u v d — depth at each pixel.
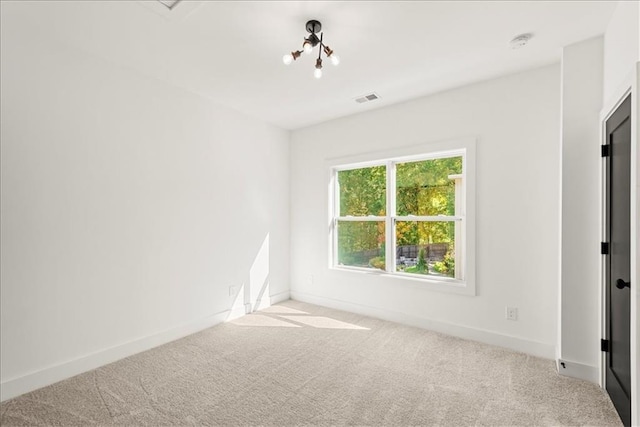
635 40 1.61
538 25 2.05
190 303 3.12
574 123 2.23
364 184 3.85
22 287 2.07
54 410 1.89
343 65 2.60
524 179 2.69
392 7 1.87
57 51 2.22
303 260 4.30
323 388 2.14
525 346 2.68
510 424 1.76
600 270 2.09
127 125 2.63
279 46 2.31
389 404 1.95
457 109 3.04
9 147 2.01
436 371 2.36
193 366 2.45
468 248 2.94
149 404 1.95
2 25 1.98
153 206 2.82
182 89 3.06
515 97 2.73
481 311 2.91
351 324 3.38
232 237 3.58
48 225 2.18
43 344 2.16
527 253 2.67
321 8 1.88
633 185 1.49
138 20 1.99
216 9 1.88
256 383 2.20
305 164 4.28
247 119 3.79
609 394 1.98
